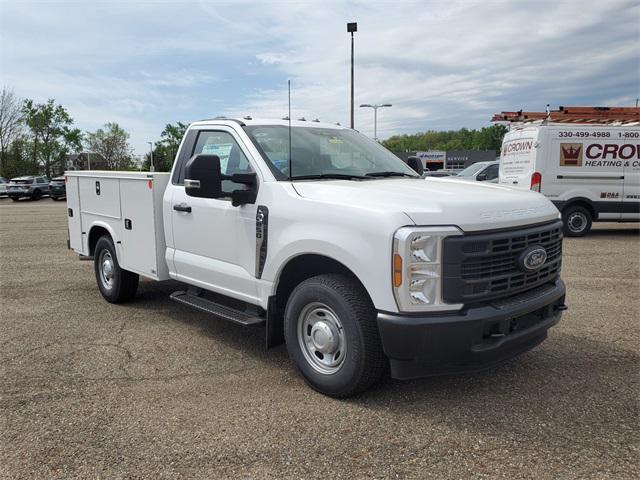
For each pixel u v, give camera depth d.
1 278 8.42
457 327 3.44
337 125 5.67
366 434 3.46
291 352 4.22
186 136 5.51
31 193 35.81
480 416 3.69
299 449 3.30
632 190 12.27
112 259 6.58
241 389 4.18
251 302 4.59
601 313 6.11
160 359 4.84
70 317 6.19
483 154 67.56
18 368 4.64
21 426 3.62
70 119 71.25
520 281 3.79
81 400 4.00
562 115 13.05
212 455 3.24
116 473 3.07
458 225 3.47
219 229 4.83
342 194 3.93
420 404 3.88
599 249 10.74
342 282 3.85
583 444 3.32
